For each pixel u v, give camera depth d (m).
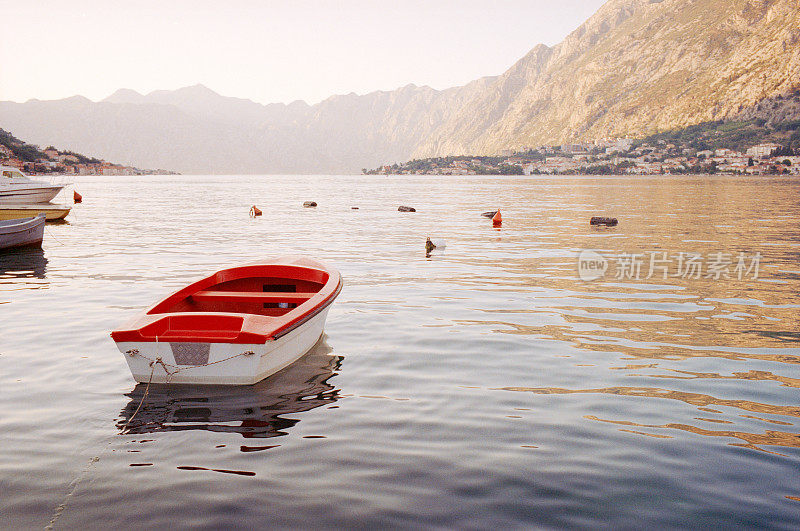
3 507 5.16
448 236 30.11
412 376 8.80
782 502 5.27
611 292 15.39
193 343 8.17
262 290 12.46
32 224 24.20
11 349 9.95
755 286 16.31
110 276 17.47
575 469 5.89
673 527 4.88
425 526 4.87
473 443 6.48
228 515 5.04
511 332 11.31
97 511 5.11
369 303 13.90
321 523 4.91
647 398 7.89
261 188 124.81
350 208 56.34
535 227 35.47
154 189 114.62
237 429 6.88
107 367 9.09
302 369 9.11
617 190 109.12
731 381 8.57
